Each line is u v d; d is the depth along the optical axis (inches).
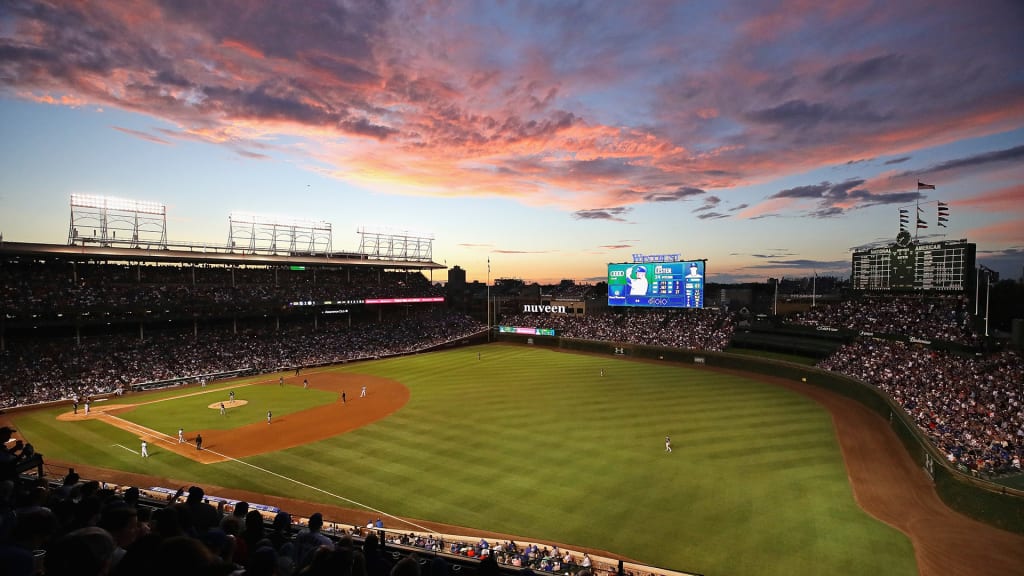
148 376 2445.9
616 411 1882.4
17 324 2332.7
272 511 1040.2
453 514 1090.1
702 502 1125.1
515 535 1003.3
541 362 3117.6
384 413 1915.6
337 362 3115.2
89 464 1386.6
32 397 2062.0
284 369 2908.5
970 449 1232.8
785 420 1747.0
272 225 3622.0
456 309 4849.9
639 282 3442.4
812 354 2583.7
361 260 3959.2
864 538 971.9
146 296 2839.6
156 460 1422.2
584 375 2642.7
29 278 2581.2
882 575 856.3
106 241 2790.4
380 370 2888.8
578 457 1402.6
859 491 1180.5
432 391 2298.2
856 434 1592.0
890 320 2500.0
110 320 2620.6
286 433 1672.0
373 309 4045.3
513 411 1900.8
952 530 1003.9
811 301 3870.6
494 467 1341.0
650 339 3380.9
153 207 2935.5
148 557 113.1
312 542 339.6
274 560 196.9
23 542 205.9
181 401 2142.0
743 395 2126.0
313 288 3644.2
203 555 109.7
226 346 2947.8
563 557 882.1
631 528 1019.3
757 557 912.3
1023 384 1563.7
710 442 1518.2
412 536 949.2
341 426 1750.7
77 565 121.2
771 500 1133.1
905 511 1086.4
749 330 3043.8
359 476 1299.2
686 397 2098.9
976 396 1573.6
